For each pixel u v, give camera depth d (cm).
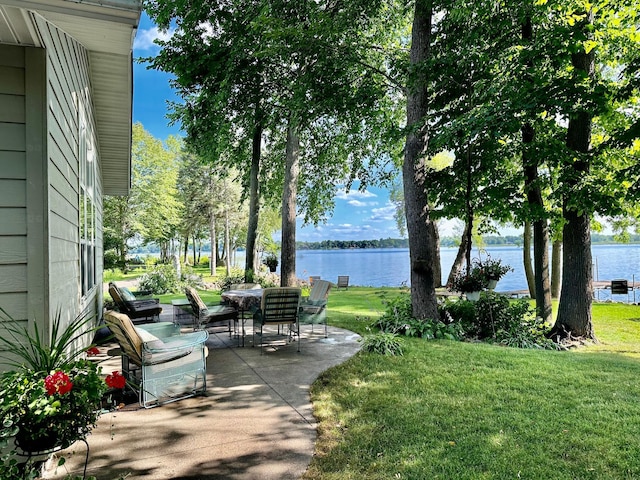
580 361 475
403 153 782
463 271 809
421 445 267
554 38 609
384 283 2703
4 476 184
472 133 607
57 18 232
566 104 586
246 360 480
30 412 192
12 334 234
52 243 255
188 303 651
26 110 240
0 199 234
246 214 2873
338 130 1127
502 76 680
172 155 2684
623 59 775
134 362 352
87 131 511
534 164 730
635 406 326
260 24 721
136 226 2400
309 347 548
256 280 1159
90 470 240
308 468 243
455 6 657
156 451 264
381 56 930
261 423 306
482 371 424
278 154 1235
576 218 758
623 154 775
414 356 488
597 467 238
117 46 287
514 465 241
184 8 861
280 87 969
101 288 901
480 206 776
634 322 1010
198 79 936
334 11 761
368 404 338
